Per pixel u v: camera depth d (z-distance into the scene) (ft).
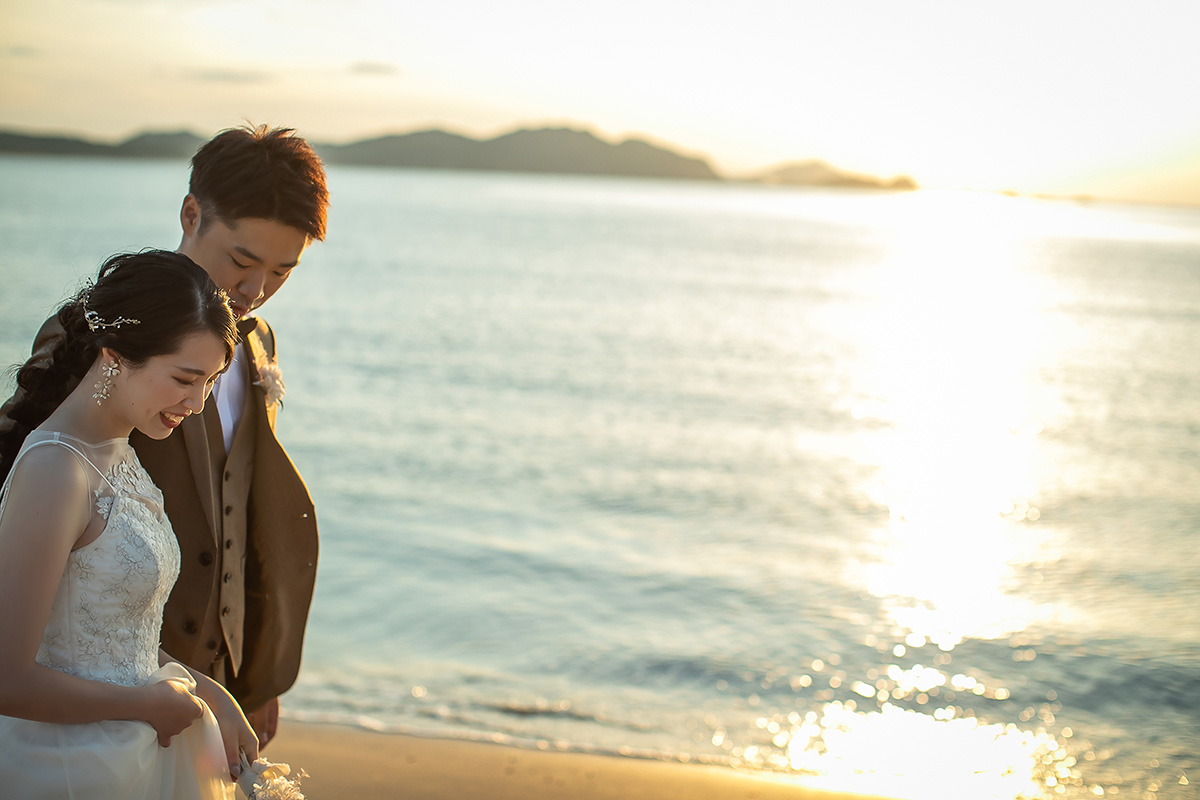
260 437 7.12
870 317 102.83
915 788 13.61
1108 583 25.25
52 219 177.78
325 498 32.50
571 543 28.07
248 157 6.14
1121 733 16.14
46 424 5.33
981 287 144.56
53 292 79.15
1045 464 40.22
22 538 4.97
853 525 30.89
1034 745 15.52
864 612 22.80
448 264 152.97
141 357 5.24
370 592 23.58
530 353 69.77
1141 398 57.11
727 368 66.39
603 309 101.65
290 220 6.21
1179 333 89.97
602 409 51.01
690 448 42.22
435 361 64.59
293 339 72.49
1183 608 23.13
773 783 12.79
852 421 49.80
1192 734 16.08
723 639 20.85
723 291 128.77
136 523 5.49
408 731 14.29
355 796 11.68
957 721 16.66
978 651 20.26
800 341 82.17
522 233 252.01
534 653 19.86
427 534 28.66
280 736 13.67
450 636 20.83
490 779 12.37
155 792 5.60
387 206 393.29
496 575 25.11
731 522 30.89
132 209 216.95
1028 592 24.44
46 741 5.25
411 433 43.32
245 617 7.41
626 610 22.66
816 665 19.43
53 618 5.31
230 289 6.34
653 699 17.60
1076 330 92.94
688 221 381.19
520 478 35.86
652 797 12.09
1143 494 35.19
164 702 5.49
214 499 6.72
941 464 40.01
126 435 5.66
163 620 6.59
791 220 455.22
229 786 6.06
